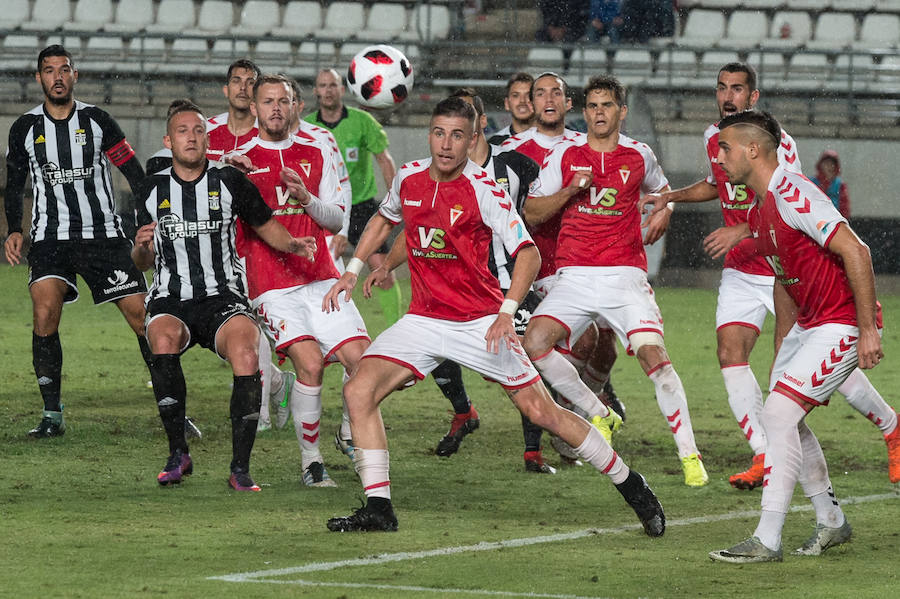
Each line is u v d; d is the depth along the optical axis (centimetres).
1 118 7038
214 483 2133
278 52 7475
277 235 2109
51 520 1803
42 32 7375
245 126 2412
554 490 2169
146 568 1521
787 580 1533
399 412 3055
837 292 1670
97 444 2484
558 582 1494
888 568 1608
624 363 4088
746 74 2402
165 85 7256
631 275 2314
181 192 2078
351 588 1437
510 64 7494
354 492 2088
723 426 2952
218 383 3462
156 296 2131
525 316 2544
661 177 2411
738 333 2306
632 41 7669
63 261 2575
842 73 7519
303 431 2142
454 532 1794
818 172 6047
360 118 3666
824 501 1719
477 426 2538
